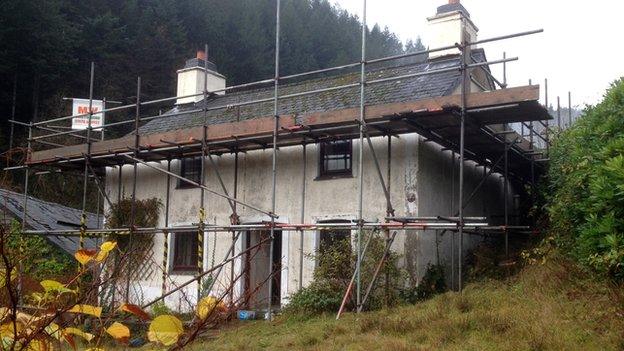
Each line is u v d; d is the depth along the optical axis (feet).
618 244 23.27
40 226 52.54
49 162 48.62
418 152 38.34
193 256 47.09
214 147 43.78
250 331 32.50
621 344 20.54
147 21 113.19
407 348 23.02
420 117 33.94
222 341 29.63
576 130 32.58
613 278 24.66
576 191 29.60
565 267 28.76
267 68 121.80
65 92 94.53
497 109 32.40
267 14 141.38
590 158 27.91
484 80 49.08
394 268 36.29
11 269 6.25
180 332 7.08
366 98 43.62
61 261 49.78
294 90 52.13
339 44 143.74
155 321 6.99
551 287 27.89
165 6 120.16
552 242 33.78
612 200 24.34
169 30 115.96
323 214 40.98
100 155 46.39
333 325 29.81
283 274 41.88
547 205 38.81
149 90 109.81
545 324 23.35
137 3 116.47
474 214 47.21
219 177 42.01
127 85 106.01
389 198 36.86
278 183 43.42
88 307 6.95
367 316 30.37
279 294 42.06
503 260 39.29
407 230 37.40
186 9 124.36
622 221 24.08
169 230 40.63
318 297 35.29
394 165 38.99
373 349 23.97
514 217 50.78
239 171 45.44
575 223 29.55
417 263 36.83
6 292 6.59
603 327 22.18
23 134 85.51
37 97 89.45
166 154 46.24
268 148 43.80
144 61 109.81
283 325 33.42
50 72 90.27
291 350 26.17
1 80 86.74
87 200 80.18
